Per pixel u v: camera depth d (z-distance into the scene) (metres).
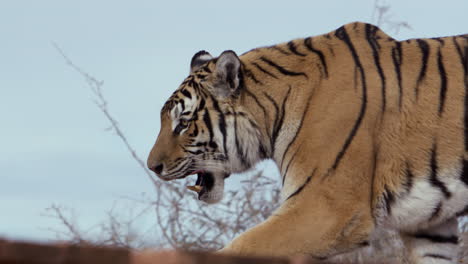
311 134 9.50
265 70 10.28
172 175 10.65
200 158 10.58
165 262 3.38
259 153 10.32
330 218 9.18
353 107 9.51
